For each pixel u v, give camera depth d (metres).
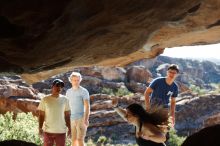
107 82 28.66
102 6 3.60
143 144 5.97
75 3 3.38
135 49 5.74
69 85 26.80
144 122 5.92
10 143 4.12
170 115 7.48
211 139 3.59
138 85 29.98
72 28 3.86
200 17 5.38
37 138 11.45
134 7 3.88
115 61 8.00
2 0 3.11
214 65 58.97
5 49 4.31
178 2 4.24
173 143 18.75
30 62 5.05
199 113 24.12
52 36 3.95
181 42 7.38
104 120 20.86
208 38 7.02
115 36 4.73
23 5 3.20
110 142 19.28
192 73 51.19
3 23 3.52
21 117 12.83
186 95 26.06
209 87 47.94
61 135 7.50
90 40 4.57
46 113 7.45
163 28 5.70
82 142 8.77
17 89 18.78
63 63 5.51
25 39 3.90
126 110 6.11
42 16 3.42
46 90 25.42
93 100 22.80
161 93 7.33
